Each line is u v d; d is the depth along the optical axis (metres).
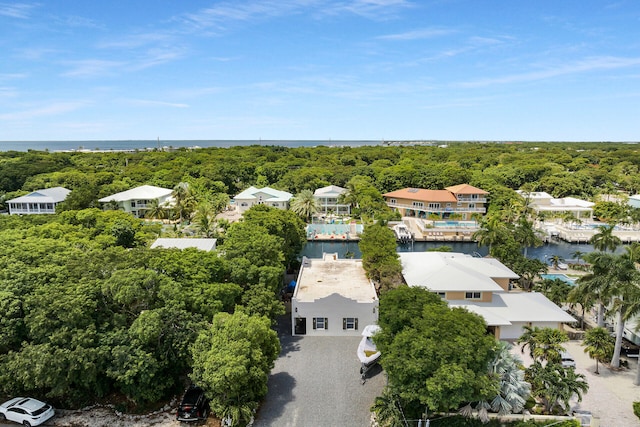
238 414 27.62
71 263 36.44
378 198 116.44
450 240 93.44
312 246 91.56
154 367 28.88
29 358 27.44
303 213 100.06
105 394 31.44
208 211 92.50
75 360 27.48
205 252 40.47
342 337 42.88
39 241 43.72
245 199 115.00
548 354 31.30
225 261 42.12
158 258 36.59
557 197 130.88
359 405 31.41
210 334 30.42
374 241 53.34
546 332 32.03
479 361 26.34
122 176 133.12
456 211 108.81
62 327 29.14
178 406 31.27
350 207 118.31
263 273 41.72
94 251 40.84
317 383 34.28
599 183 148.25
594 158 196.38
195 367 28.75
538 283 54.34
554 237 96.31
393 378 27.42
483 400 28.39
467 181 128.88
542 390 29.19
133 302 33.00
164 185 125.69
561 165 168.00
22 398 30.19
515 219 99.81
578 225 102.81
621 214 99.25
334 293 42.62
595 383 34.34
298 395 32.59
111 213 70.88
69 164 164.62
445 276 46.25
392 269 48.44
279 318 47.66
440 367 25.62
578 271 67.94
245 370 27.22
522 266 57.41
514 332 42.19
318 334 43.41
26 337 30.81
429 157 190.00
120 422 29.47
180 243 55.66
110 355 29.02
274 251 46.69
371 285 48.78
